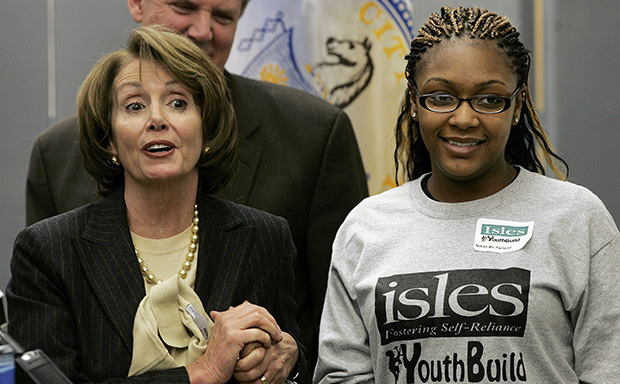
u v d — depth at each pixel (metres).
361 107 4.24
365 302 2.79
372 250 2.84
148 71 2.74
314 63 4.25
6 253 4.89
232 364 2.59
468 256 2.71
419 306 2.67
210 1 3.59
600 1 4.93
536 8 4.91
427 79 2.73
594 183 4.94
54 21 4.91
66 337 2.62
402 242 2.81
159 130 2.69
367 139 4.24
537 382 2.59
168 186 2.75
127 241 2.75
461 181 2.81
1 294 1.97
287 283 2.93
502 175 2.82
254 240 2.86
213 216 2.86
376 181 4.24
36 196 3.77
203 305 2.72
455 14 2.80
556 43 4.93
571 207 2.72
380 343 2.73
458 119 2.68
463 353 2.61
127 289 2.68
